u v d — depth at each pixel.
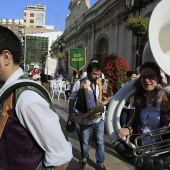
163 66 1.95
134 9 7.37
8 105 1.29
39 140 1.27
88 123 3.86
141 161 2.14
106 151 4.83
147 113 2.24
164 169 2.15
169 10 1.98
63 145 1.31
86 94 3.80
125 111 4.67
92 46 24.09
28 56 51.38
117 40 17.89
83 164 4.07
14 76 1.37
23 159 1.28
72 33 33.25
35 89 1.33
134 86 2.34
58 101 13.14
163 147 2.15
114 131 2.34
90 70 3.82
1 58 1.34
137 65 7.25
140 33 6.86
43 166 1.31
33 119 1.24
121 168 4.07
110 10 18.94
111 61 5.58
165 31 2.05
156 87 2.21
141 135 2.15
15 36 1.39
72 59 10.69
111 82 5.50
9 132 1.27
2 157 1.29
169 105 2.20
